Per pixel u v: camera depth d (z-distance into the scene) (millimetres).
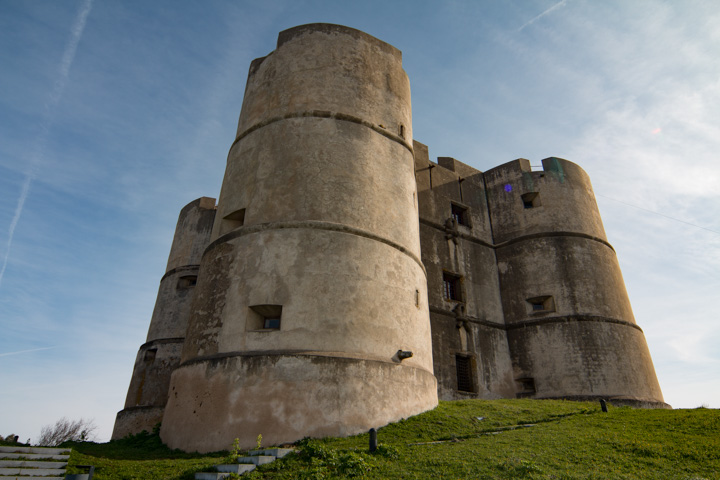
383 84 20281
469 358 23438
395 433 13383
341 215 16359
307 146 17438
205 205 30078
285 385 13438
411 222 18453
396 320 15828
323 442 12570
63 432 43719
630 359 23344
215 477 10055
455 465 10406
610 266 26391
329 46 19719
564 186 27812
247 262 15680
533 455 11086
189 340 16000
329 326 14508
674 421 13852
